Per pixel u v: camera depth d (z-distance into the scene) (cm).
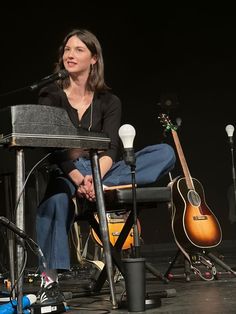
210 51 1766
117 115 543
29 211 850
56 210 465
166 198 509
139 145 1762
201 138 1778
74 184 489
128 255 761
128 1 1731
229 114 1773
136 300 438
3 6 1648
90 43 530
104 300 520
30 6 1662
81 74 532
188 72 1769
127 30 1741
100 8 1714
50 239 464
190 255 711
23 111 407
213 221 727
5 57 1645
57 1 1678
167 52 1762
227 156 1775
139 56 1753
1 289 655
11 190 675
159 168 537
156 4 1745
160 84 1762
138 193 500
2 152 566
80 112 536
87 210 532
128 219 538
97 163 460
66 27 1681
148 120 1759
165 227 1753
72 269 940
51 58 1664
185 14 1756
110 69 1747
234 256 1261
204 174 1788
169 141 1736
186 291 568
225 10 1753
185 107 1770
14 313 419
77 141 433
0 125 413
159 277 678
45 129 416
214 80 1772
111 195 502
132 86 1759
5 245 852
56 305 440
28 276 810
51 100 525
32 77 1655
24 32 1658
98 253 918
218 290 564
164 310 437
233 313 405
